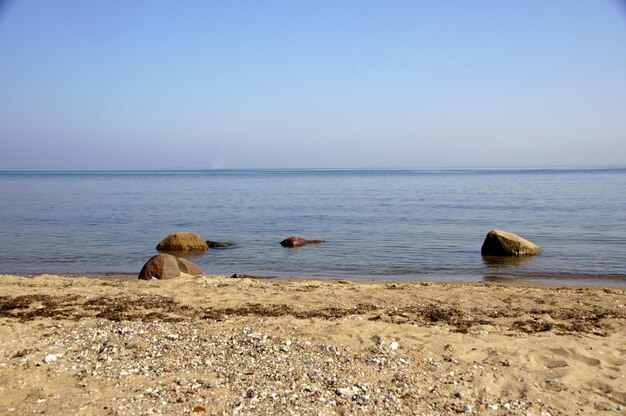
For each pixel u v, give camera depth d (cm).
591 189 6681
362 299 1144
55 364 679
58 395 580
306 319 949
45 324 887
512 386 632
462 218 3312
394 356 724
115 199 5322
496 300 1151
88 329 842
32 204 4544
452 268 1792
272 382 630
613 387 630
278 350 745
